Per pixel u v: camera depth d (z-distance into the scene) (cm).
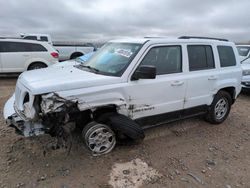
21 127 336
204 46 484
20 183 313
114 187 312
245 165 375
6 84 965
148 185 318
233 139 467
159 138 455
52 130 345
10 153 380
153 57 408
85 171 342
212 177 340
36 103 324
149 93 401
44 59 1105
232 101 558
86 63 467
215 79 494
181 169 356
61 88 330
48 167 348
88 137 365
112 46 461
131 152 397
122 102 374
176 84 431
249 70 822
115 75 379
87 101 344
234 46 550
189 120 554
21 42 1064
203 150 417
